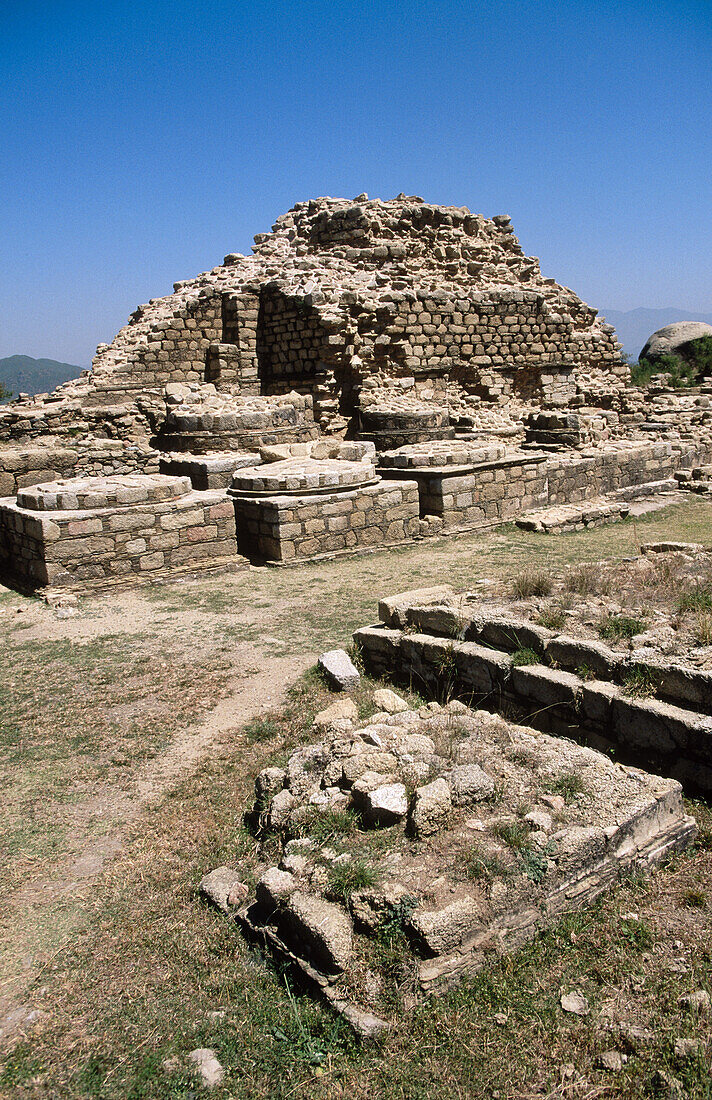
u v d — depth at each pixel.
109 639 9.79
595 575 7.96
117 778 6.41
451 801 4.85
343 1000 3.93
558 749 5.48
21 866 5.35
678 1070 3.49
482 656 6.70
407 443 19.41
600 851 4.57
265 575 12.99
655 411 28.16
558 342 27.31
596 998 3.91
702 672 5.31
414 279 24.64
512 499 17.14
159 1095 3.67
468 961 4.00
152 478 13.81
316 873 4.51
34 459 17.33
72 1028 4.07
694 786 5.28
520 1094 3.48
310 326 22.44
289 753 6.50
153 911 4.88
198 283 25.53
